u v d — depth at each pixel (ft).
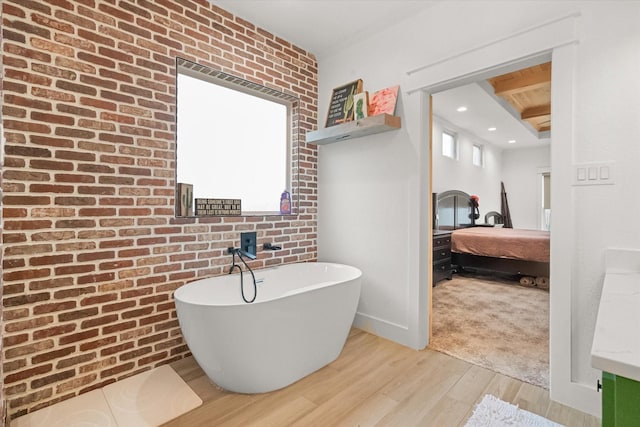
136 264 6.41
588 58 5.24
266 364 5.74
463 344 7.85
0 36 4.09
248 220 8.40
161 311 6.77
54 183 5.45
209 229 7.59
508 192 25.03
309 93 9.95
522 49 5.93
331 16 7.95
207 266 7.54
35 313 5.26
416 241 7.63
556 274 5.52
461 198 18.63
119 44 6.19
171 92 6.92
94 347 5.88
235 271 8.06
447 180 17.43
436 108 14.67
